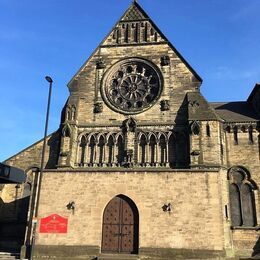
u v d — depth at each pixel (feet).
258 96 190.60
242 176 173.37
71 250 136.67
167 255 130.82
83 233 138.82
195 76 180.65
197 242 131.23
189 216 135.03
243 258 147.64
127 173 144.66
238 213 167.22
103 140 177.06
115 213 141.69
